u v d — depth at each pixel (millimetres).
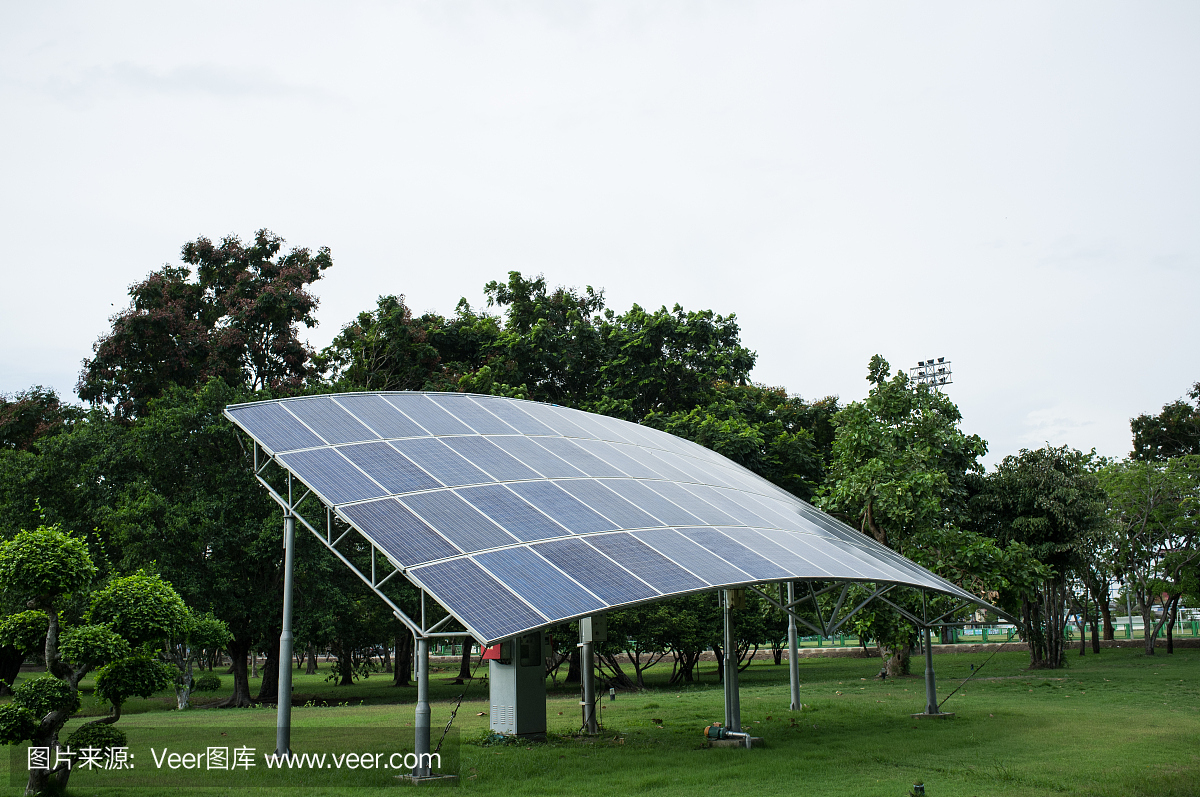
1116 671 34125
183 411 31969
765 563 14078
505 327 48219
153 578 11703
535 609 10695
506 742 16406
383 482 13297
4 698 29203
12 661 21828
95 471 32188
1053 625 37719
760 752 15062
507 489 14133
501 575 11375
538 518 13344
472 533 12312
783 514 19156
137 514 28922
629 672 46688
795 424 49250
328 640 33844
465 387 39312
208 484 32031
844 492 30547
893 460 31297
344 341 44719
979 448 37312
